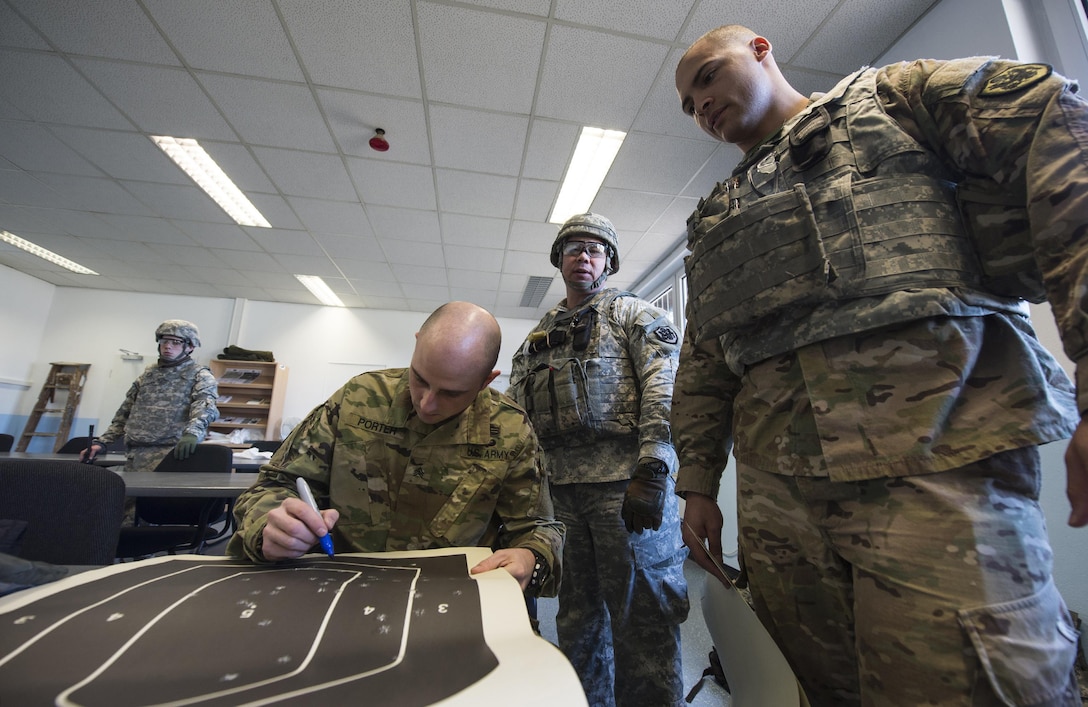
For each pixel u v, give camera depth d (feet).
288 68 7.46
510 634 1.32
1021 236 1.69
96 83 7.90
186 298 20.08
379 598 1.59
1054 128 1.51
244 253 15.24
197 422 8.50
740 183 2.48
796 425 2.02
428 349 2.26
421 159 9.82
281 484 2.52
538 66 7.27
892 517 1.63
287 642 1.24
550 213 11.93
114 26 6.80
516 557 2.15
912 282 1.73
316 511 2.09
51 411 18.20
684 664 5.49
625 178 10.12
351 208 12.00
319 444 2.62
